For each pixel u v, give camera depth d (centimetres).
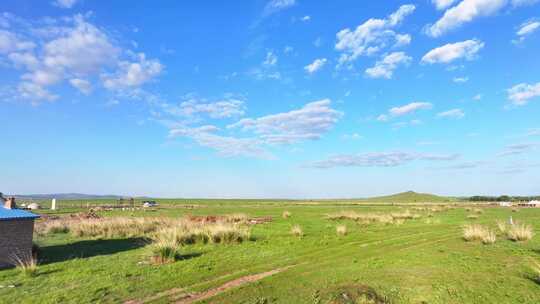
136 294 1120
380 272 1327
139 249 1984
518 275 1206
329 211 5947
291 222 3609
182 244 2095
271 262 1586
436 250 1745
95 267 1512
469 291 1058
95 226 2838
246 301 1026
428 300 997
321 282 1206
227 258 1681
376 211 5694
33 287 1205
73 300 1062
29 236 1638
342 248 1922
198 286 1201
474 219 3778
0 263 1512
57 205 8456
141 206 8294
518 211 5491
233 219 3803
